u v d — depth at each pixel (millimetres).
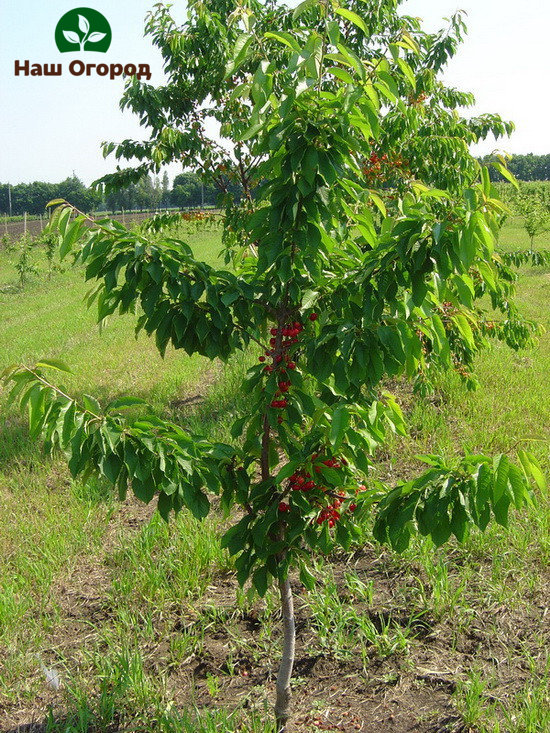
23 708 3789
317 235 2590
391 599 4590
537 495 5723
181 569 4875
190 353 2979
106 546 5531
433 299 2787
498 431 7301
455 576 4789
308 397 2922
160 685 3859
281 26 7727
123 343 14453
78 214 2613
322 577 4875
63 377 11297
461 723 3498
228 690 3844
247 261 3363
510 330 7637
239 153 8109
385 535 2781
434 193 2520
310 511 2977
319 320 2793
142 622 4477
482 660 3975
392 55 2549
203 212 9047
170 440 2602
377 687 3814
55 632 4438
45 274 32156
